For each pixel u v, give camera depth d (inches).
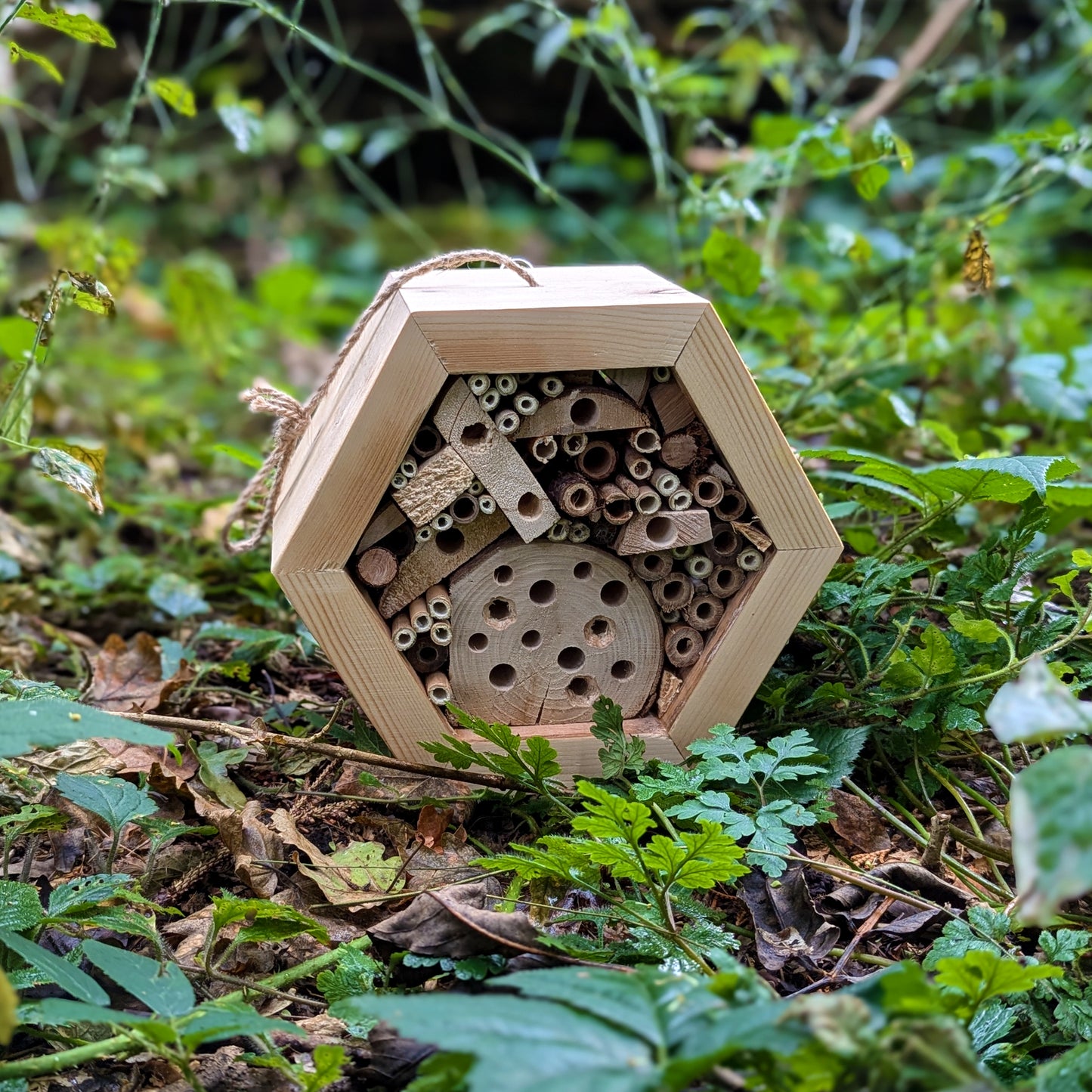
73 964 16.3
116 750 21.9
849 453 21.6
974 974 15.0
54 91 65.8
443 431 19.3
